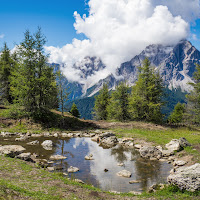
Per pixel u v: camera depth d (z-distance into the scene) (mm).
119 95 49312
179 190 10562
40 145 23484
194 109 40031
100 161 18219
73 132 34531
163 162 18094
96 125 40438
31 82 34969
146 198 9875
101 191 10703
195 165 11133
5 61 48031
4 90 47375
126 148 23922
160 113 43312
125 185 12641
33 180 10547
